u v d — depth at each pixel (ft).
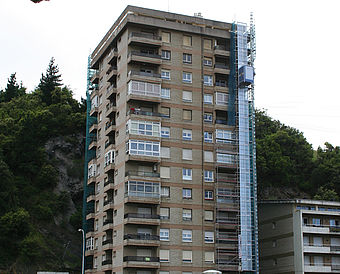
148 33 236.22
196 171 223.71
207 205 221.25
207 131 231.71
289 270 239.71
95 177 256.32
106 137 249.96
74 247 275.80
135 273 203.41
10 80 396.57
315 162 334.24
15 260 247.70
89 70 292.61
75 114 330.13
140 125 217.15
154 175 213.87
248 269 216.13
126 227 207.92
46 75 384.68
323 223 243.60
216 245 216.54
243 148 232.12
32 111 331.77
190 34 240.73
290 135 354.54
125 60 232.12
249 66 236.84
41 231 272.31
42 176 295.28
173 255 209.36
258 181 313.94
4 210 261.03
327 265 236.63
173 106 228.22
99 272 233.14
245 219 222.48
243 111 236.84
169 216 213.66
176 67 233.76
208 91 237.45
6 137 300.61
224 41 249.55
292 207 243.40
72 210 294.66
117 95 238.27
